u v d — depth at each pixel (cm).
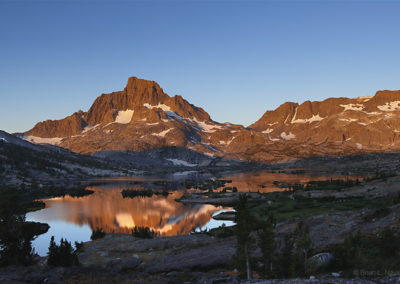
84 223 10931
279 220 7900
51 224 10712
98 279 2355
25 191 19538
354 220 4203
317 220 4709
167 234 8956
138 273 3045
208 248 4197
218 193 18062
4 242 3116
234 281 1875
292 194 14462
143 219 11625
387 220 3634
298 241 2459
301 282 1639
